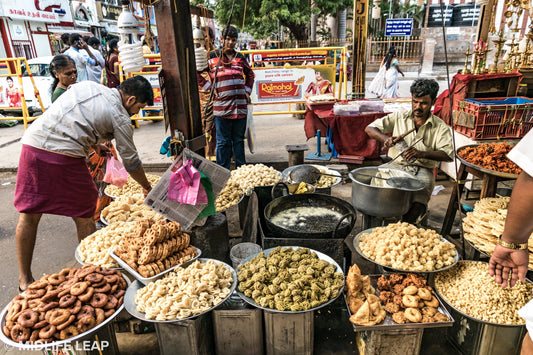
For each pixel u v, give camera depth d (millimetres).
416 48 17188
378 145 5273
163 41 2402
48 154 2602
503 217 2650
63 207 2748
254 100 6676
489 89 4574
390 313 2119
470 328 2168
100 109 2605
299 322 2119
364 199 2906
